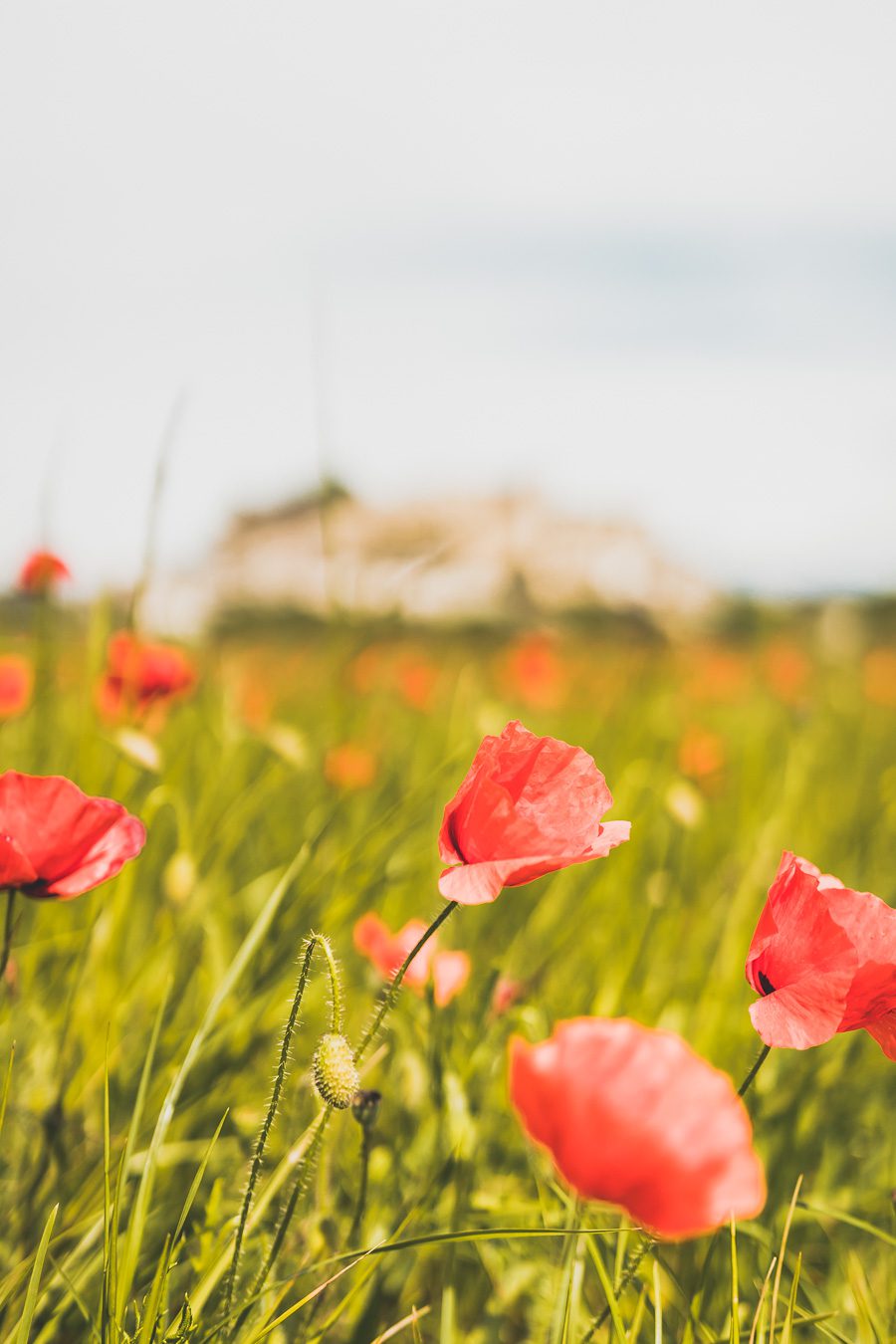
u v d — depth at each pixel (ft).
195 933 3.64
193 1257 2.89
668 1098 2.40
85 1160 3.21
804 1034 2.55
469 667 5.62
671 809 4.07
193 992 3.60
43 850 2.80
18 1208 3.12
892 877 5.48
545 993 3.92
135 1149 3.21
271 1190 2.91
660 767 5.93
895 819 5.90
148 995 3.58
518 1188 3.39
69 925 3.82
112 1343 2.68
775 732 8.20
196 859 3.81
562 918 4.50
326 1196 3.01
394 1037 3.49
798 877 2.61
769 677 11.40
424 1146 3.40
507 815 2.55
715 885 5.06
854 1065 3.96
